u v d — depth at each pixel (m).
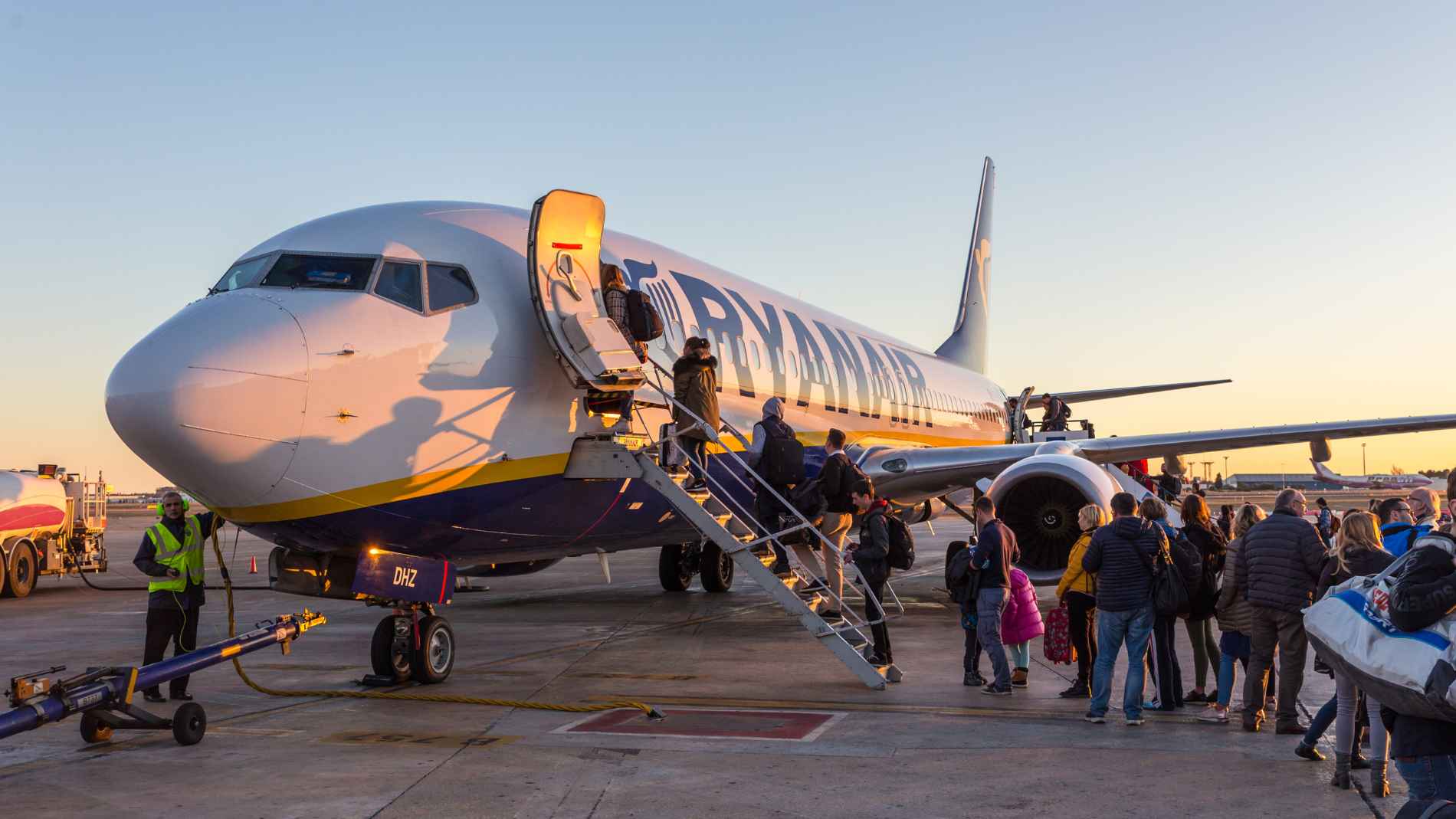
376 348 8.59
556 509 10.17
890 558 9.79
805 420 14.81
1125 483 13.33
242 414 7.72
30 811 5.59
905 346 21.27
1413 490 7.45
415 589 9.33
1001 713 8.17
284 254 9.18
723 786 6.00
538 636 12.91
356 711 8.34
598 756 6.72
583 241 9.78
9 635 13.95
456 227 9.87
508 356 9.48
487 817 5.44
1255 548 7.38
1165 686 8.19
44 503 20.53
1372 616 4.30
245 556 34.47
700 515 9.52
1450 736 4.14
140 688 7.13
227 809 5.61
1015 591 9.21
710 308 13.05
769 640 12.37
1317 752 6.65
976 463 14.30
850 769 6.38
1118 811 5.52
